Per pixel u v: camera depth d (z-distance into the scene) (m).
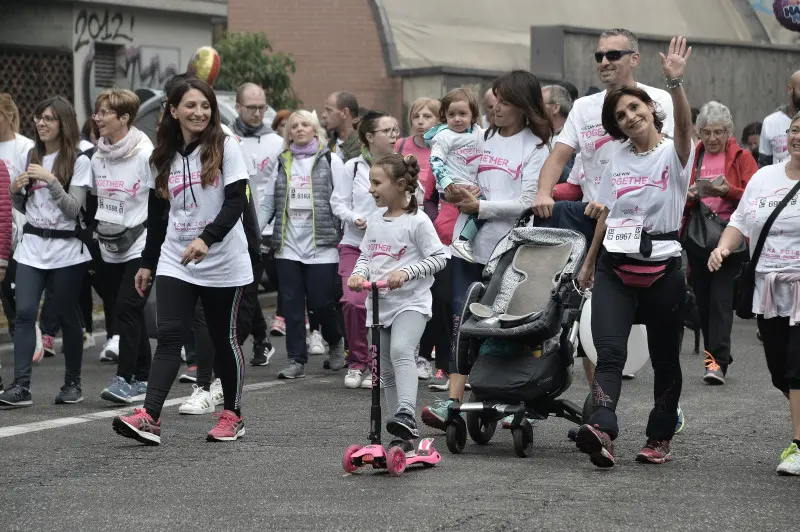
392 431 8.63
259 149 14.84
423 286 8.97
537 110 10.02
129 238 11.38
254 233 9.80
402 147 12.56
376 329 8.53
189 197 9.38
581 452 9.17
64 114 11.38
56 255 11.34
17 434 9.91
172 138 9.47
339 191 12.95
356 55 28.69
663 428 8.77
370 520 7.05
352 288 8.66
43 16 22.02
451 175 10.34
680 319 8.66
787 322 8.72
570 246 9.23
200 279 9.44
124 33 22.95
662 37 27.89
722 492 7.85
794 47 31.31
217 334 9.61
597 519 7.09
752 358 14.52
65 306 11.41
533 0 30.03
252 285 12.45
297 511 7.29
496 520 7.04
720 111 13.06
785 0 15.35
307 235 13.10
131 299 11.29
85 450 9.24
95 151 11.74
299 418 10.66
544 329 8.78
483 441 9.45
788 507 7.48
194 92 9.28
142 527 7.00
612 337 8.48
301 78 29.06
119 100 11.30
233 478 8.22
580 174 9.95
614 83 9.52
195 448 9.30
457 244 9.92
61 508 7.45
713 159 13.19
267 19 29.16
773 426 10.27
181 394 11.98
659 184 8.48
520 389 8.81
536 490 7.81
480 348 9.15
